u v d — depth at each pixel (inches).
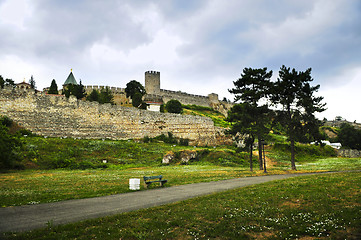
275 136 3789.4
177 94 5128.0
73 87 3602.4
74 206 518.3
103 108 2591.0
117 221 412.8
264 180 946.7
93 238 344.8
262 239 359.9
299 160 2427.4
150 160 1925.4
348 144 3590.1
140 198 605.6
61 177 1044.5
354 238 350.6
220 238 362.9
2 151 1326.3
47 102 2301.9
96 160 1715.1
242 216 454.6
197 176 1079.0
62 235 345.7
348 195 566.9
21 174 1177.4
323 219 424.2
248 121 1572.3
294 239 356.5
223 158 2101.4
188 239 357.1
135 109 2792.8
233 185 819.4
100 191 693.3
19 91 2188.7
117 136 2600.9
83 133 2413.9
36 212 468.8
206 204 532.7
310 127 1481.3
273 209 492.7
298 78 1460.4
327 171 1326.3
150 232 376.5
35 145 1739.7
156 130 2876.5
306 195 585.6
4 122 1987.0
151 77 4965.6
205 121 3272.6
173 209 492.7
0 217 434.6
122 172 1309.1
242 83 1689.2
